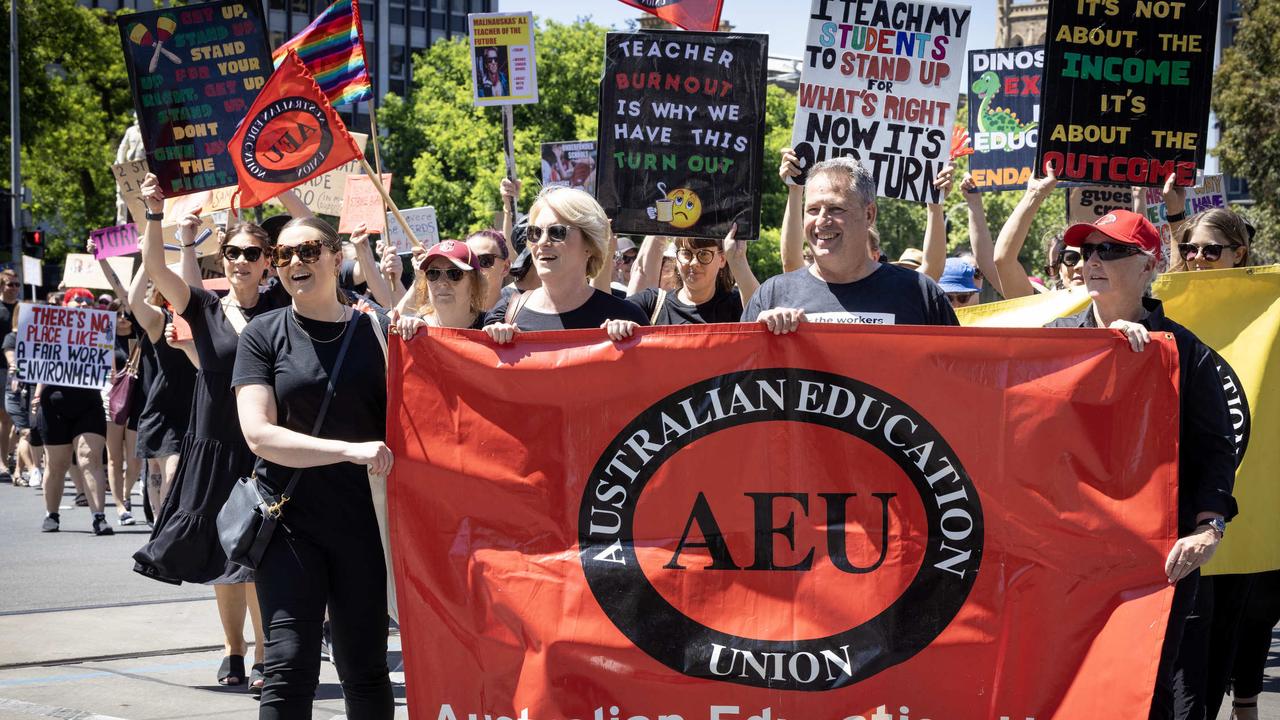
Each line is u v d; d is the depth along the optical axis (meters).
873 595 3.83
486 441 3.96
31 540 10.99
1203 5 6.09
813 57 6.19
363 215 8.84
